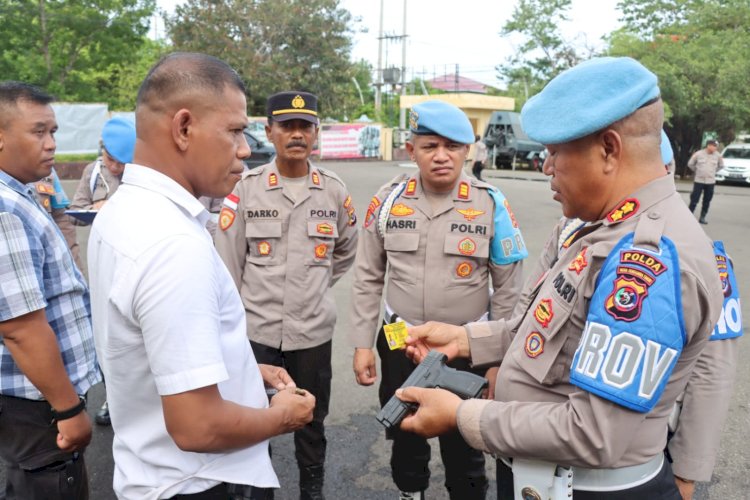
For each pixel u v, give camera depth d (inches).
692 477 64.3
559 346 51.3
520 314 69.9
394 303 97.0
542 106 50.3
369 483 116.3
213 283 48.5
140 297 46.0
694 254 45.7
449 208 93.8
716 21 844.0
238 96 52.6
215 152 51.3
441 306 94.0
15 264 65.6
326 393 108.0
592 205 51.1
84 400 78.5
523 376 54.6
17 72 861.2
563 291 51.2
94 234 51.8
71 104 665.6
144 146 51.3
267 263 105.6
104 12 911.0
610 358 44.5
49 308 74.9
